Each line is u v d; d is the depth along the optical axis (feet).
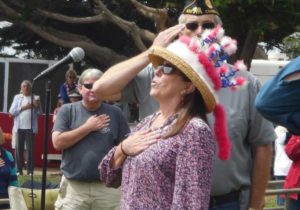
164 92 21.47
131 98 26.35
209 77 21.12
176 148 20.54
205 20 25.95
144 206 20.61
